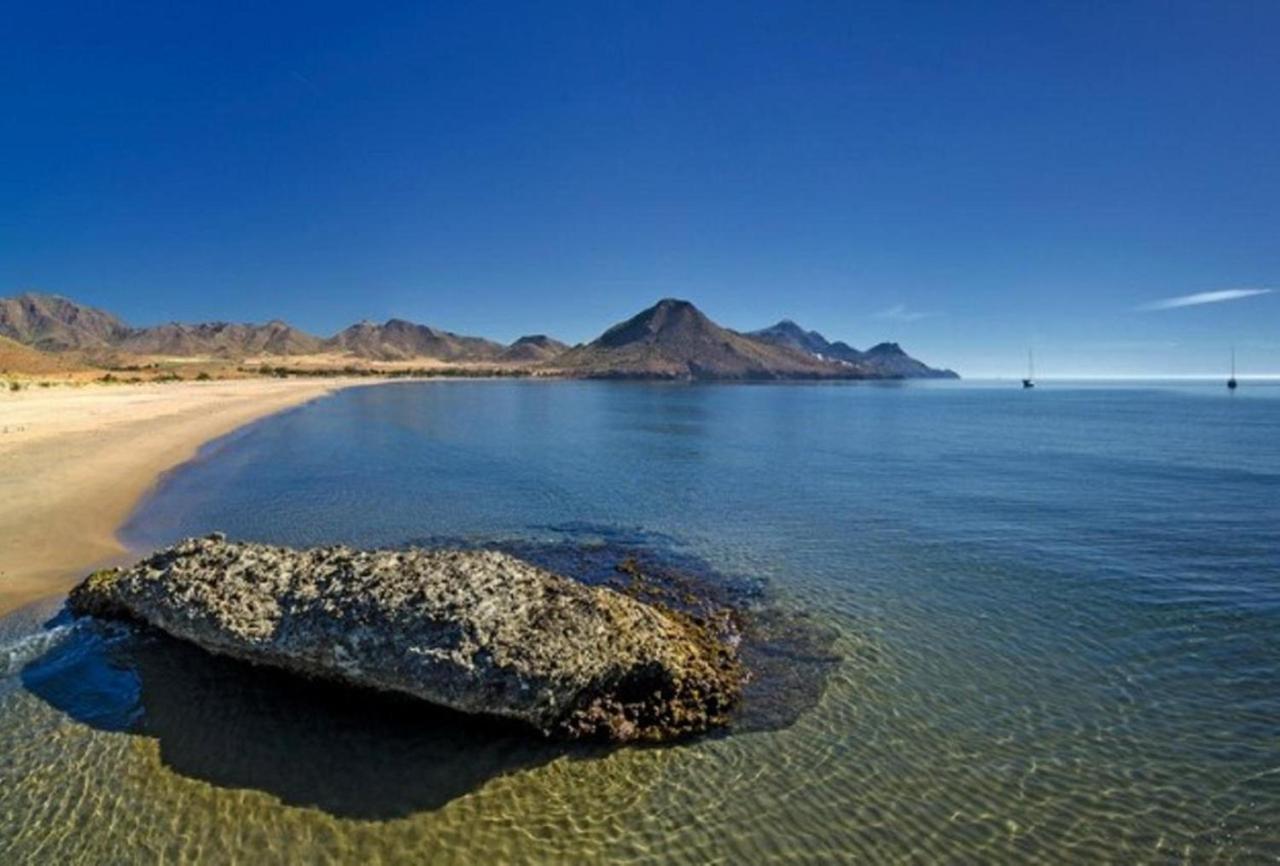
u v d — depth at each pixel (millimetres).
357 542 25484
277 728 12562
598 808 10938
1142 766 12328
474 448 53219
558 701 12211
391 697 12703
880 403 147000
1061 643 17266
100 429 52031
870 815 10977
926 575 22391
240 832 10164
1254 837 10617
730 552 24812
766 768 12055
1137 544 26297
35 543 23016
